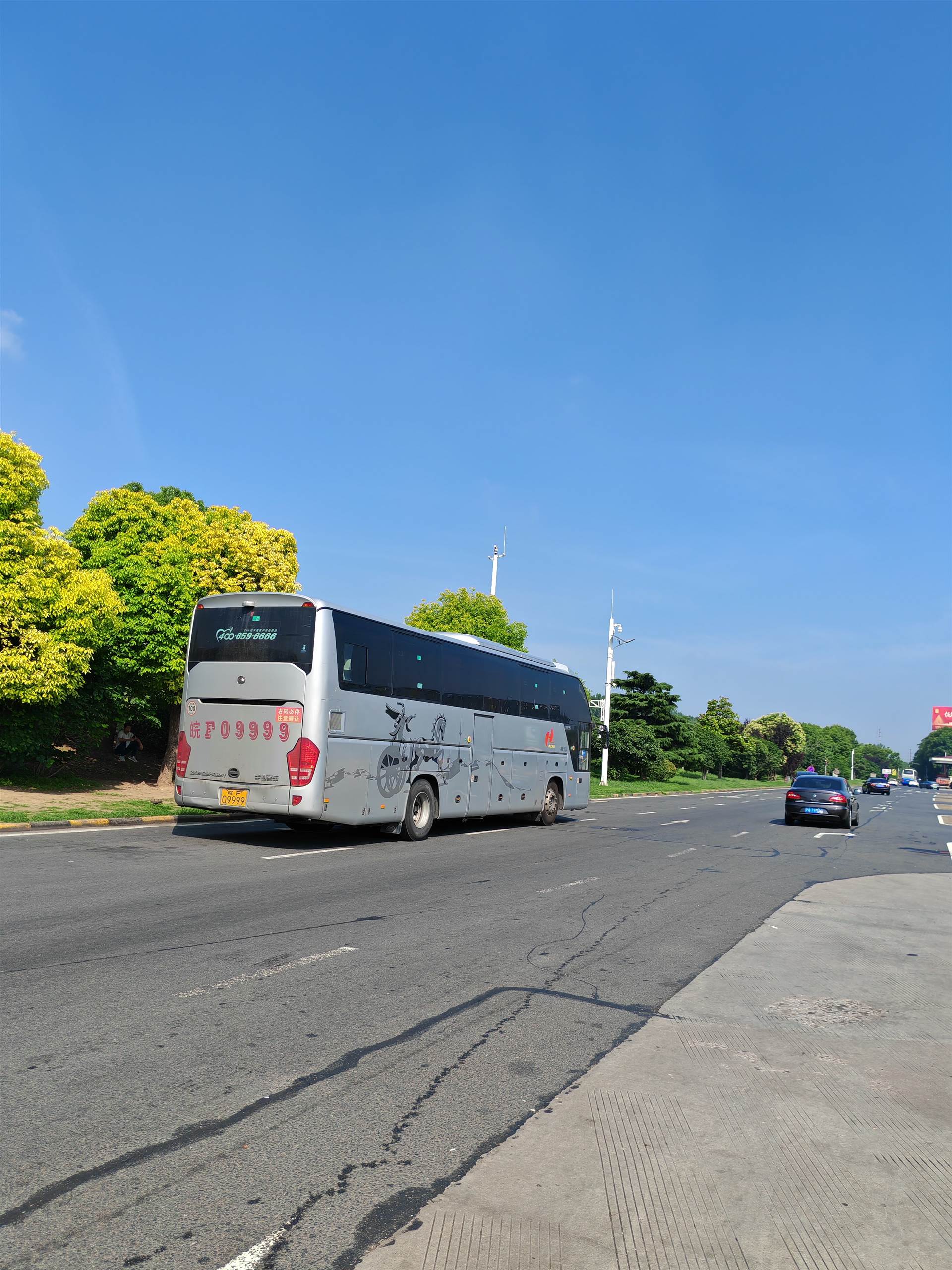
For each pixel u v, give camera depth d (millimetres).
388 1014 5738
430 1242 3162
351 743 14242
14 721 17734
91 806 16594
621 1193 3602
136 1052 4801
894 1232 3387
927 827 31031
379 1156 3799
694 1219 3422
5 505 16984
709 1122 4359
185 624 20516
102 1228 3131
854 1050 5609
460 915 9172
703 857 16328
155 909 8438
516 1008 6070
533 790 20562
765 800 45594
